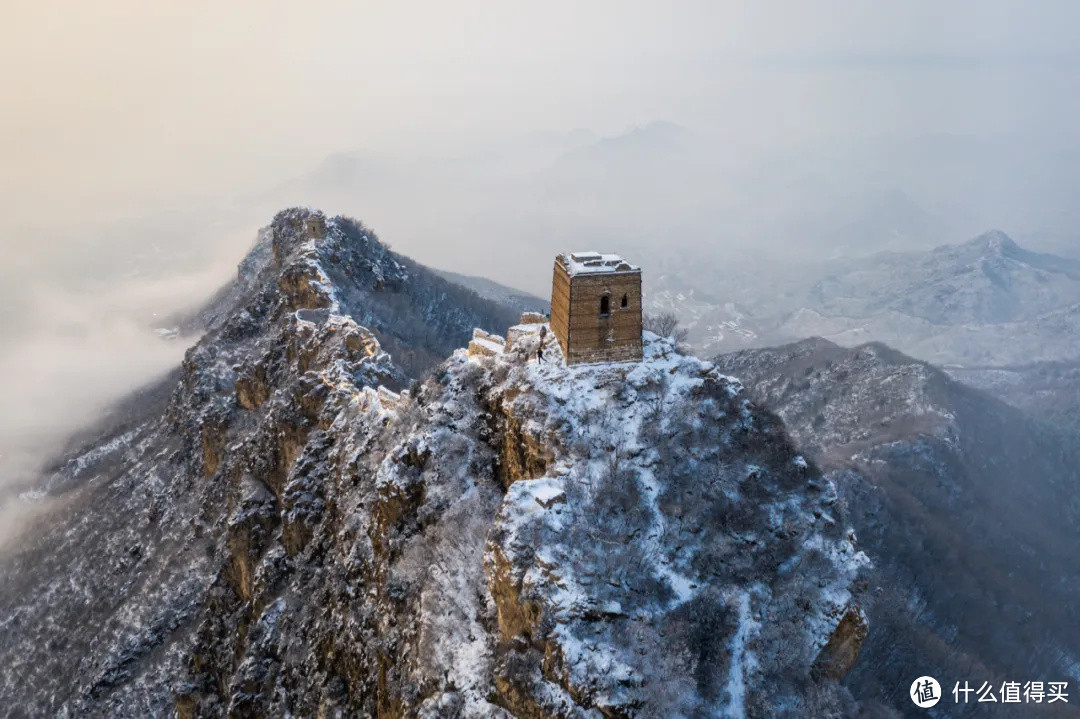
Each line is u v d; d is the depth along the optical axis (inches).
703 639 2198.6
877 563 5000.0
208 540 4677.7
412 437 2869.1
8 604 5836.6
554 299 2903.5
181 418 6368.1
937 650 4116.6
